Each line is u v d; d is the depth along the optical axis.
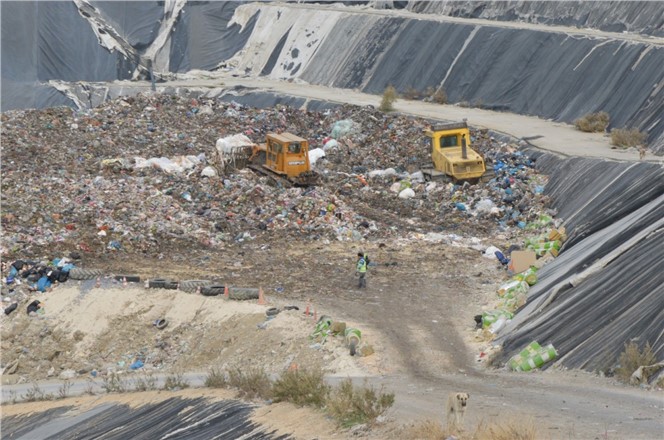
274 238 64.69
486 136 86.62
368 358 41.50
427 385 36.22
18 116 92.69
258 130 93.50
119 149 84.88
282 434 30.41
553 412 29.86
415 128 90.81
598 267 44.69
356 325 46.69
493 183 74.31
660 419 28.42
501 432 26.59
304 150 75.19
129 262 58.97
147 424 35.88
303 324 46.00
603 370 35.66
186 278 55.50
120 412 38.59
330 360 41.72
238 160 78.44
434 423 28.05
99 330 50.25
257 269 57.84
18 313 51.78
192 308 50.31
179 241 63.22
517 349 40.38
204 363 46.38
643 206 56.25
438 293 52.50
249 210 69.25
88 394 43.22
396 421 29.77
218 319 48.97
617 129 81.69
